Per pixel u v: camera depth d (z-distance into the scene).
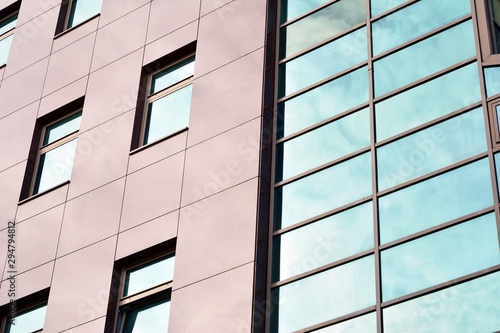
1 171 27.72
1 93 29.94
